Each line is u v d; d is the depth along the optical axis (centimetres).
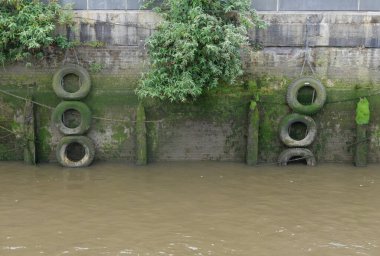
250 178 1517
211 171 1577
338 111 1638
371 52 1612
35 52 1584
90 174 1540
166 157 1655
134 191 1408
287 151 1625
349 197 1377
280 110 1638
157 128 1639
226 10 1485
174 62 1484
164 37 1484
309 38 1609
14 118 1622
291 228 1187
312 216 1254
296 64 1622
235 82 1617
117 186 1444
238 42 1454
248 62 1616
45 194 1377
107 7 1620
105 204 1315
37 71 1606
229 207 1303
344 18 1598
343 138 1647
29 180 1481
